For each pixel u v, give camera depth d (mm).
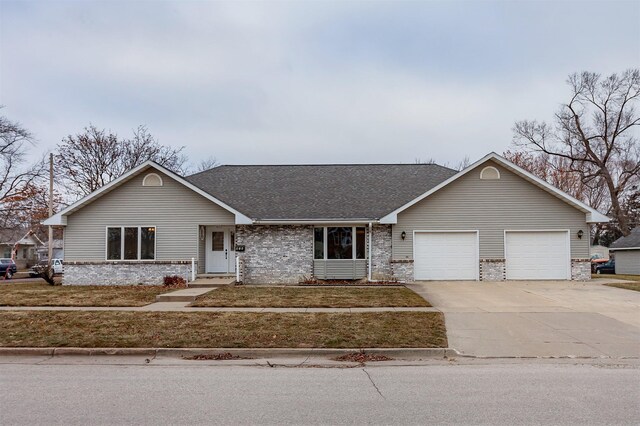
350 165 27312
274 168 27234
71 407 5957
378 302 14664
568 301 15031
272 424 5332
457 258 21391
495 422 5371
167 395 6496
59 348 9367
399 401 6188
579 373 7676
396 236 21344
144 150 44781
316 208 22062
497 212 21391
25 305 14602
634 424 5301
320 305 14148
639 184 45625
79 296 16406
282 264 21562
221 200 21453
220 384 7090
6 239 58562
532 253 21328
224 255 22391
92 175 42625
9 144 40594
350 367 8289
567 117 44625
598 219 20922
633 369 7969
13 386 7004
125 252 21359
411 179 25094
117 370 8094
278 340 9852
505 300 15281
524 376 7496
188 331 10648
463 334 10523
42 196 42031
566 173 46125
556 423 5336
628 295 16297
